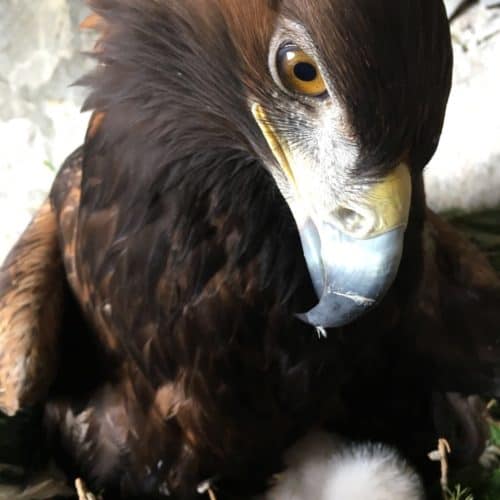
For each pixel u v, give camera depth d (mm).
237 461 4020
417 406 4289
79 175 3850
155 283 3539
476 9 6297
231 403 3793
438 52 2703
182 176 3336
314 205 2895
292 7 2664
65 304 3871
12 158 6102
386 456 4098
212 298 3529
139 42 3107
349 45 2590
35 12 6406
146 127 3295
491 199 5836
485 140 5895
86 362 3996
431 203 5867
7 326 3727
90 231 3607
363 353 3896
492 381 4156
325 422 4219
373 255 2803
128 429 3998
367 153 2727
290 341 3627
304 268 3438
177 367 3738
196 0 2895
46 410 4141
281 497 4020
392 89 2639
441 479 4227
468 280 4098
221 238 3430
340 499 3902
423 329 4035
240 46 2852
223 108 3035
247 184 3318
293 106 2840
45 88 6285
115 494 4156
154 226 3447
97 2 3162
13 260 3904
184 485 4078
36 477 4281
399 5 2592
